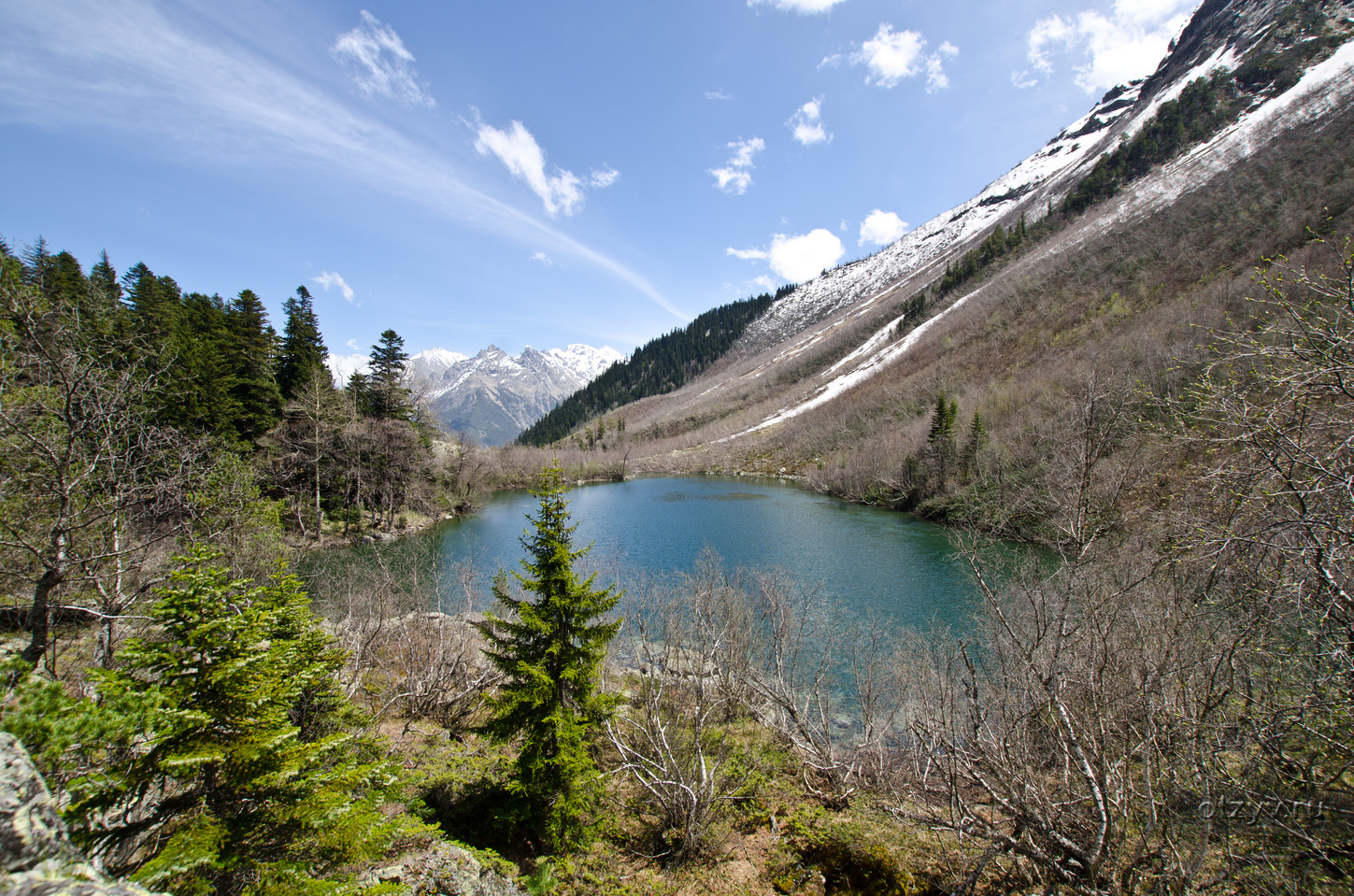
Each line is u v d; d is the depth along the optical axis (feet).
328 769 20.56
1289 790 19.99
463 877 23.59
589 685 34.24
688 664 62.34
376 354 168.76
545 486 33.88
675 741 44.42
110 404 36.27
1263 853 19.88
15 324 33.63
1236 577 21.57
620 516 180.96
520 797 32.89
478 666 59.26
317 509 126.62
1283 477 18.80
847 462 226.17
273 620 23.22
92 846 15.06
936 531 138.00
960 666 52.49
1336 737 19.61
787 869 30.91
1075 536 25.79
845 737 52.34
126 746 16.19
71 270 123.03
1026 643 32.91
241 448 110.11
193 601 17.72
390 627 63.98
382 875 22.16
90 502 37.06
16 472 34.32
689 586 85.97
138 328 78.38
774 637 61.77
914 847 30.68
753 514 177.47
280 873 16.76
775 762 44.75
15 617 40.88
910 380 297.53
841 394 362.33
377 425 145.59
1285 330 18.78
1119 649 25.71
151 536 42.27
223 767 17.35
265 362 140.67
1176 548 23.08
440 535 148.36
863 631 74.49
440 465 186.50
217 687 17.71
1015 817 24.11
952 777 27.02
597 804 35.83
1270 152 257.55
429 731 46.65
